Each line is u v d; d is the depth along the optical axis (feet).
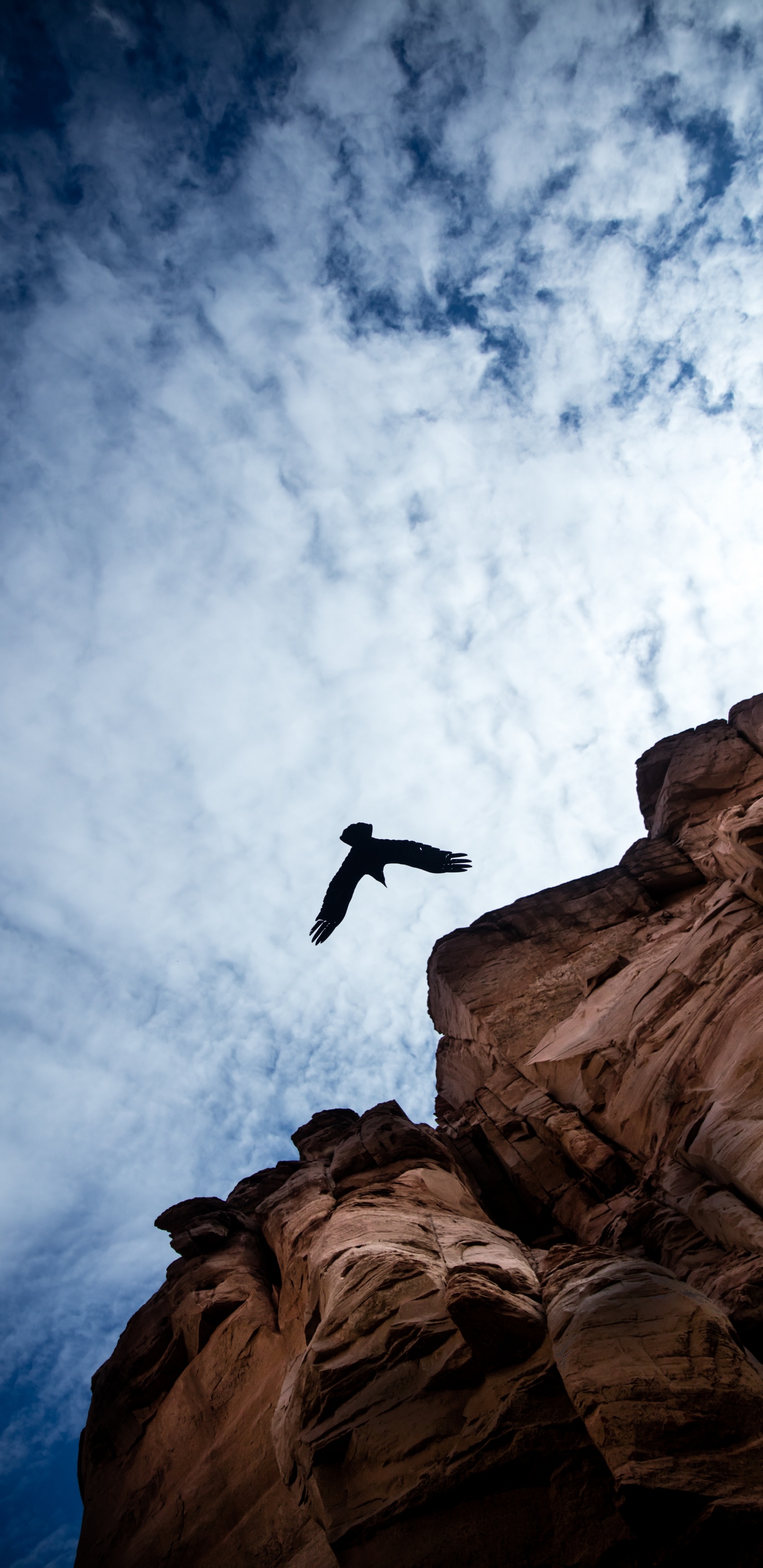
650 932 70.54
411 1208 40.19
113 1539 38.06
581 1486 20.98
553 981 70.85
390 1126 51.29
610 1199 47.80
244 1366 41.52
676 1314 23.25
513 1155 57.11
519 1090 62.28
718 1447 19.43
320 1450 24.73
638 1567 18.93
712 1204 37.01
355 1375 26.45
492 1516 21.40
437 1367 25.34
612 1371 21.77
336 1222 38.86
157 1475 39.99
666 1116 45.29
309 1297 34.83
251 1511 34.09
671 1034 48.01
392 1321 27.91
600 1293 25.09
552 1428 22.22
